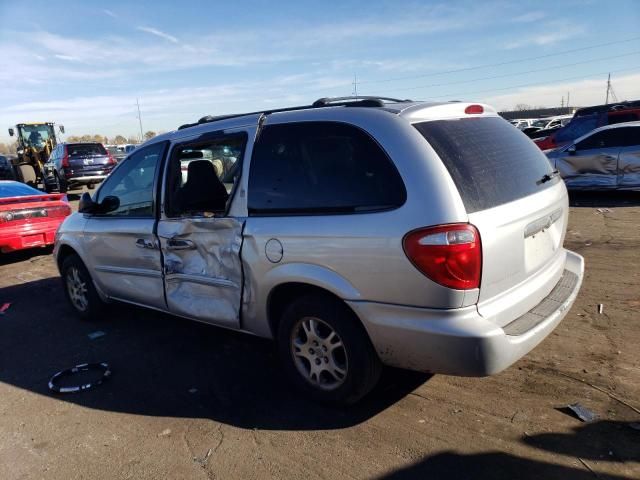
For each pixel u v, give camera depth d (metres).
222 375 4.07
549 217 3.39
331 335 3.29
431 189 2.79
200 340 4.82
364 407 3.42
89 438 3.31
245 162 3.62
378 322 2.98
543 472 2.69
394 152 2.95
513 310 3.01
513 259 3.00
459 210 2.75
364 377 3.19
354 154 3.11
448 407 3.34
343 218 3.06
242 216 3.59
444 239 2.71
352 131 3.15
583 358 3.83
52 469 3.02
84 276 5.41
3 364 4.60
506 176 3.17
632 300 4.90
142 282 4.62
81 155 19.25
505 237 2.92
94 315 5.50
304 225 3.22
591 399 3.29
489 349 2.73
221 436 3.23
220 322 3.93
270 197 3.45
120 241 4.74
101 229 4.93
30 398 3.92
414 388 3.60
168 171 4.24
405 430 3.13
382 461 2.87
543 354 3.94
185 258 4.12
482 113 3.56
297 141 3.39
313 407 3.48
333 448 3.02
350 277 3.04
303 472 2.83
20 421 3.59
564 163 11.24
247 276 3.61
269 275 3.44
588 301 4.96
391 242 2.85
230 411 3.52
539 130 19.39
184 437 3.25
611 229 8.02
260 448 3.08
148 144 4.57
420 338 2.84
